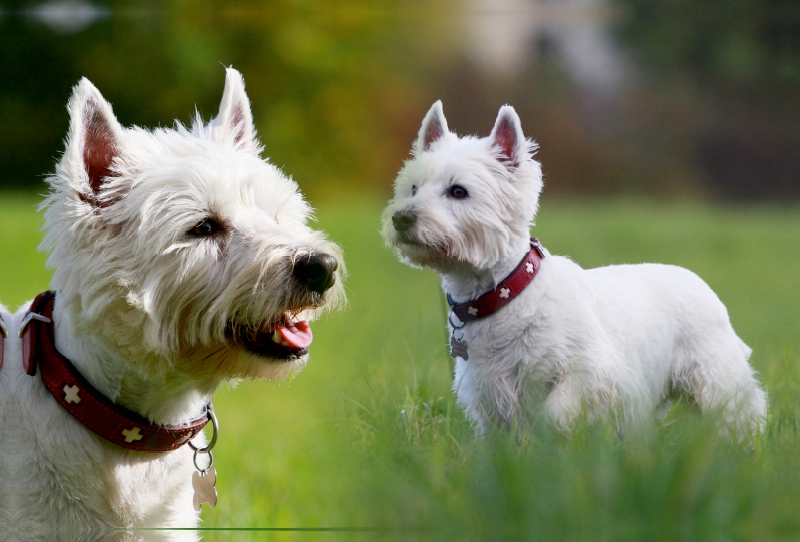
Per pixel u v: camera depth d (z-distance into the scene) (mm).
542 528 3094
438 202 5000
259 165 3799
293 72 38688
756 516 3104
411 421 4934
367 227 22125
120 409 3314
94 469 3287
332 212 28406
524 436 4352
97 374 3287
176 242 3357
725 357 5398
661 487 3129
